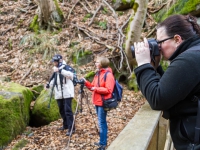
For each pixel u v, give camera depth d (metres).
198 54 1.18
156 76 1.28
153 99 1.21
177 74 1.16
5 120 4.76
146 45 1.34
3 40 8.95
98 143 4.41
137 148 1.46
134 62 7.39
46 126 5.40
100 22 9.20
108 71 3.94
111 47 7.97
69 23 9.21
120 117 5.65
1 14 10.13
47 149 4.46
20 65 7.79
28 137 4.96
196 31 1.31
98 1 10.31
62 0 10.48
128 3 9.77
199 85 1.18
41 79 7.28
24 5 10.50
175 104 1.26
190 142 1.24
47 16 9.09
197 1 7.45
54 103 5.71
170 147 2.82
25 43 8.53
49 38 8.58
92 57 7.84
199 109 1.19
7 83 6.11
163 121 2.66
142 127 1.86
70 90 4.73
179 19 1.29
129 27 7.20
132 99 6.58
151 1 9.60
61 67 4.62
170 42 1.30
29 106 5.88
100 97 3.88
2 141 4.58
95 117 5.60
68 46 8.30
